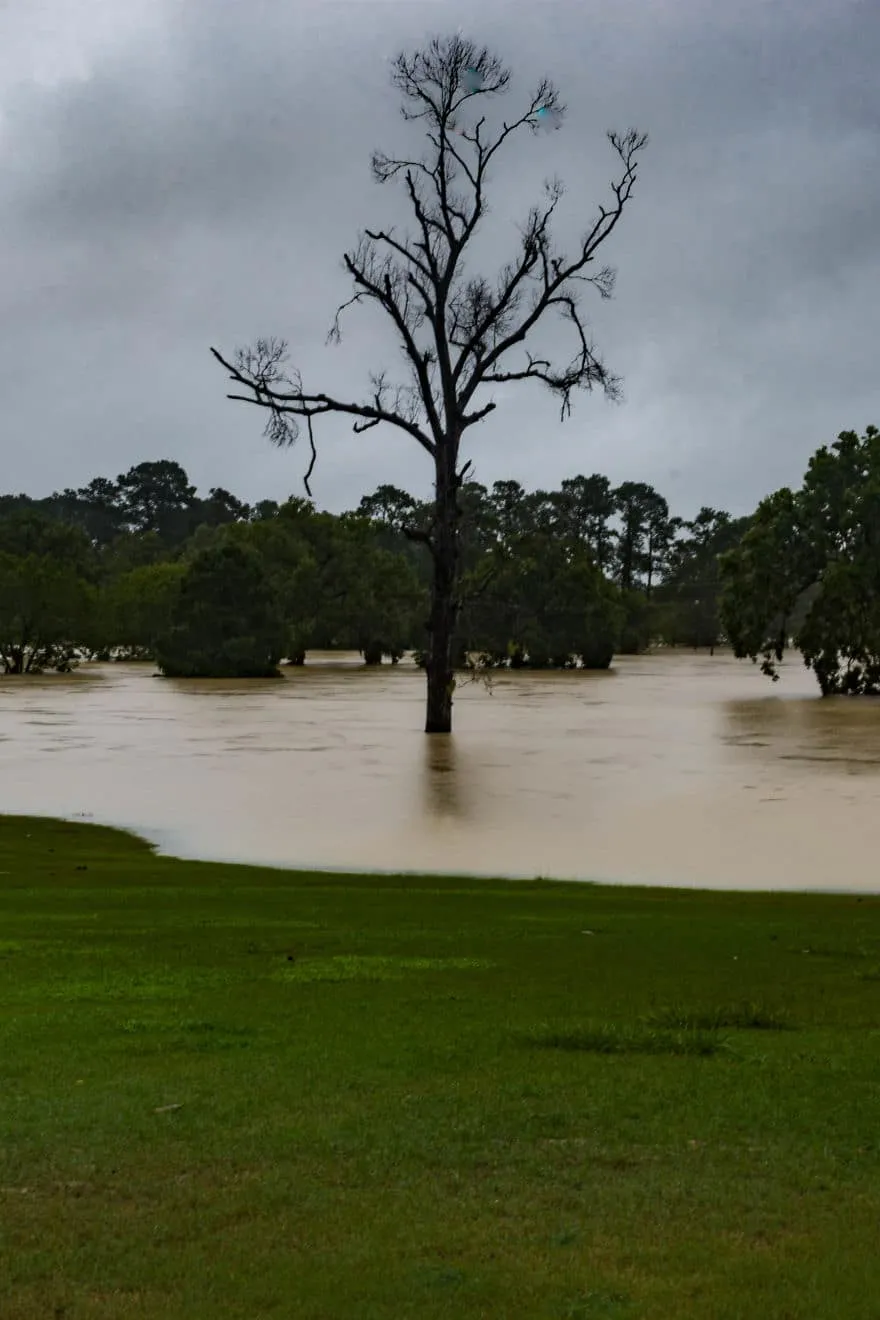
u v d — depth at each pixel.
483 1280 6.07
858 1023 11.05
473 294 56.81
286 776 40.03
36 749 48.56
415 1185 7.18
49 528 165.62
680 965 13.66
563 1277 6.10
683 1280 6.08
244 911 17.88
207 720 62.25
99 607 129.00
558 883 22.31
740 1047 10.10
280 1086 8.94
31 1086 8.93
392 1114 8.33
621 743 50.97
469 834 28.78
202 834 28.89
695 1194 7.08
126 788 37.22
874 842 27.17
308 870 24.05
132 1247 6.41
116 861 24.92
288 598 128.38
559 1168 7.44
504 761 44.22
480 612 119.56
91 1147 7.71
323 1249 6.39
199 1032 10.51
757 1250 6.39
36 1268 6.19
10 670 115.56
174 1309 5.82
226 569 106.31
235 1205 6.89
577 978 12.92
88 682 98.69
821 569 85.31
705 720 62.47
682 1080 9.12
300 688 90.25
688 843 27.30
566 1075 9.23
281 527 137.00
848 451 85.56
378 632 131.50
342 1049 9.95
